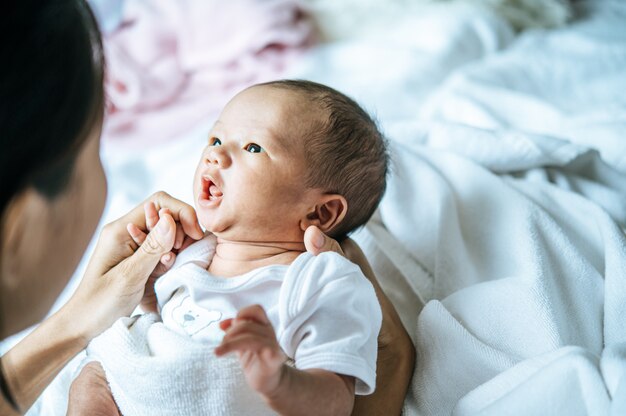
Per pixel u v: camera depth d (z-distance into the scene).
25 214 0.54
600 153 1.26
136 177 1.60
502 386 0.77
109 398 0.81
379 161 0.96
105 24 2.04
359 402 0.80
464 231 1.05
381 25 2.15
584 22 2.22
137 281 0.82
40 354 0.79
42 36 0.48
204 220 0.86
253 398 0.74
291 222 0.86
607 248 0.95
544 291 0.89
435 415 0.83
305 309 0.75
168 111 1.92
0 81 0.47
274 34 2.01
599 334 0.90
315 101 0.90
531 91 1.66
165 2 2.05
